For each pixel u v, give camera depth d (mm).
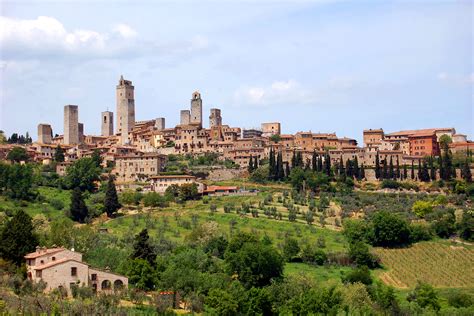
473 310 198125
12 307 148250
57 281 174625
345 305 190125
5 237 195875
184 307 179625
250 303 183750
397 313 192625
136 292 175125
